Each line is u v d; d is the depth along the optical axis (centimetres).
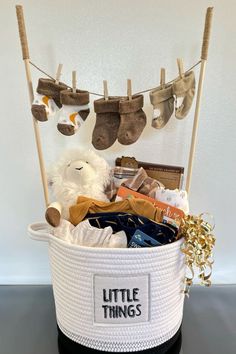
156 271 61
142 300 62
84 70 80
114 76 80
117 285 61
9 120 83
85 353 66
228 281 92
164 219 65
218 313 82
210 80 80
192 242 61
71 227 66
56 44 78
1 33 78
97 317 63
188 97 71
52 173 74
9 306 85
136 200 67
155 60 79
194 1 76
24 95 81
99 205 67
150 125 82
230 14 77
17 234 90
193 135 75
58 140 84
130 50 79
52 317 81
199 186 86
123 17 77
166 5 77
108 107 70
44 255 91
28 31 78
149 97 77
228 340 73
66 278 64
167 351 69
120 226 65
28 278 92
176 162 85
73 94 68
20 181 87
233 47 79
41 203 88
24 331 77
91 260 60
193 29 78
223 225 89
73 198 70
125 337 64
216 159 85
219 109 82
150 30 78
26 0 76
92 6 77
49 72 80
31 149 85
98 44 78
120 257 59
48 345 72
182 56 79
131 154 84
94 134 72
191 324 78
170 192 69
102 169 73
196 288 91
